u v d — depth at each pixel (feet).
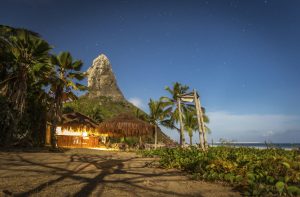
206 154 30.50
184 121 120.67
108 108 340.18
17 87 61.46
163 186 17.95
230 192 16.71
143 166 29.81
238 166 22.50
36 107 72.79
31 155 37.96
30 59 62.54
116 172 23.66
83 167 26.25
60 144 80.94
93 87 550.36
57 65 67.15
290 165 21.02
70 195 14.35
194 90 39.88
